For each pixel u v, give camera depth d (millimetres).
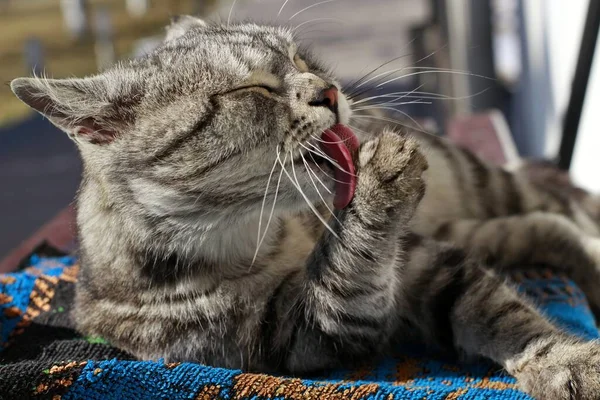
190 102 668
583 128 1094
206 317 675
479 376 663
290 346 670
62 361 623
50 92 664
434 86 1625
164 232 676
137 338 684
